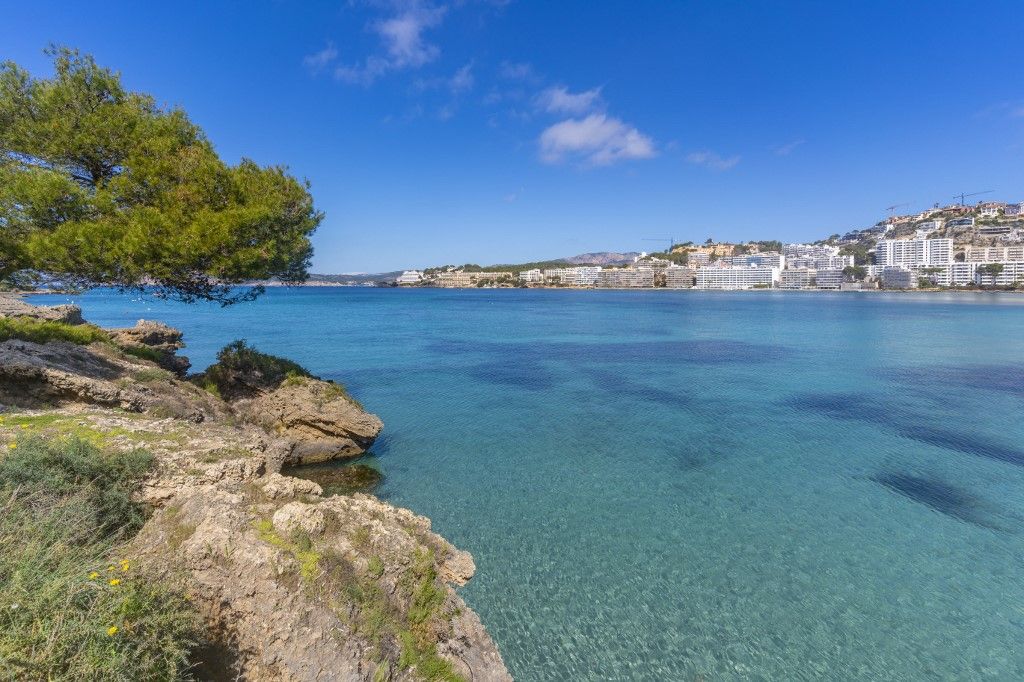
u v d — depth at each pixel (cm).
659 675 917
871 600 1135
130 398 1473
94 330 2444
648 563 1271
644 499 1653
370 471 1858
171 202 1931
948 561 1291
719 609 1098
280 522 693
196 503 683
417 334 6725
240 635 552
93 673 395
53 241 1623
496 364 4409
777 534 1427
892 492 1723
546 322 8919
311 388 2066
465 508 1571
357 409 2088
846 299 18700
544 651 970
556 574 1220
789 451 2147
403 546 802
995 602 1127
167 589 498
